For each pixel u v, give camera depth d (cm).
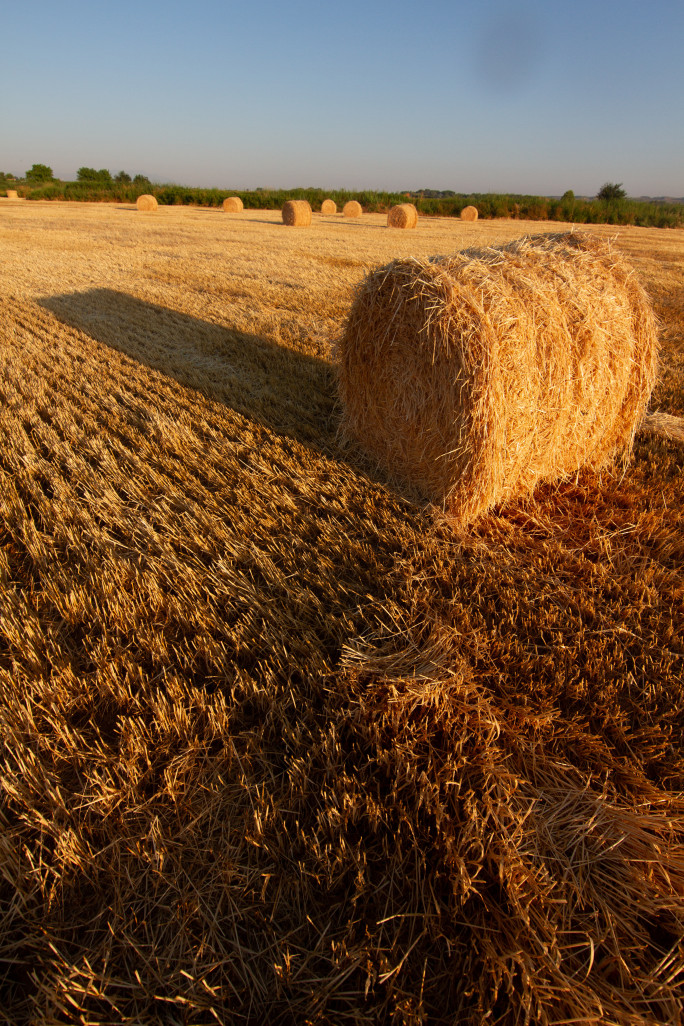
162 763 219
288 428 524
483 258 391
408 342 399
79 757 218
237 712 239
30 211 3331
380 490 430
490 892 181
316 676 254
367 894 179
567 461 428
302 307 1026
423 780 204
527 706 241
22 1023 154
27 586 319
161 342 800
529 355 354
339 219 3459
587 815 201
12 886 183
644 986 159
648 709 248
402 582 319
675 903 176
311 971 164
